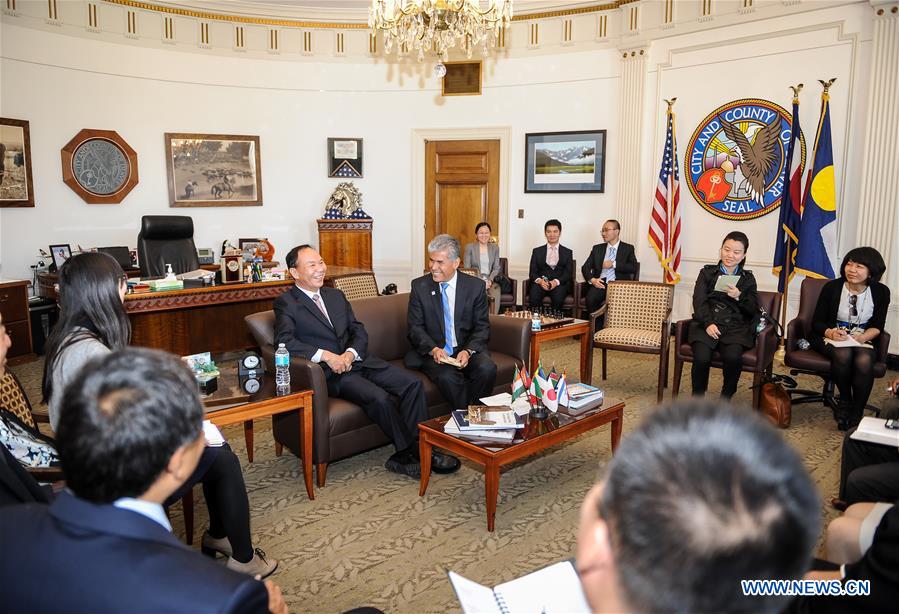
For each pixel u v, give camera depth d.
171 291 4.38
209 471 2.12
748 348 3.92
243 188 7.17
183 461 0.96
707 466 0.53
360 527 2.63
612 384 4.77
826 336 3.79
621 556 0.54
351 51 7.28
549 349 5.94
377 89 7.34
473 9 3.90
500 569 2.33
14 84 5.65
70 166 6.05
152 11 6.47
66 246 5.91
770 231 5.59
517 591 1.10
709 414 0.58
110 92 6.29
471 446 2.59
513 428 2.66
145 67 6.48
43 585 0.82
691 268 6.13
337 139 7.39
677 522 0.51
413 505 2.83
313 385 2.89
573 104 6.70
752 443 0.54
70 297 1.99
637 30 6.15
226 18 6.86
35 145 5.84
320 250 7.08
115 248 6.11
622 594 0.55
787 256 5.13
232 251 5.66
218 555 2.38
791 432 3.69
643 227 6.42
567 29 6.62
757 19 5.42
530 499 2.90
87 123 6.17
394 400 3.24
